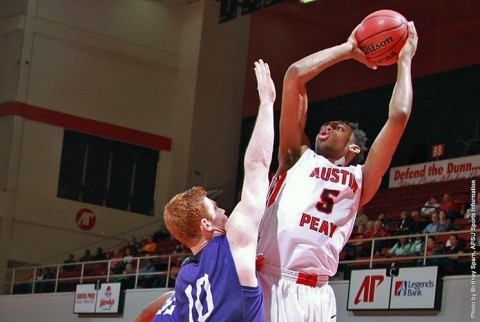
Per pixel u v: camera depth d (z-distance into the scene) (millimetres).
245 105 27984
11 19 26344
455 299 13844
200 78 27625
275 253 4160
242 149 27766
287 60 26422
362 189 4324
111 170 26984
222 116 27828
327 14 25328
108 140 27047
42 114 25938
